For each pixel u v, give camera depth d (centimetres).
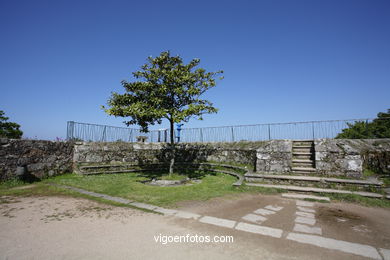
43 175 969
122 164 1238
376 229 415
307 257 306
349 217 486
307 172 859
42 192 705
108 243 344
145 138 1564
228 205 574
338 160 829
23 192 706
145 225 422
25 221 441
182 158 1452
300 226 426
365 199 618
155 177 1013
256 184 802
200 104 879
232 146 1305
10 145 862
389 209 548
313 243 350
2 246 331
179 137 1577
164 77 906
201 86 926
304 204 592
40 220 447
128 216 474
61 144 1066
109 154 1239
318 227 421
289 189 730
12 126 1764
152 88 885
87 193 684
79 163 1129
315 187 746
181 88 884
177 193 696
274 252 320
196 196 661
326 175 825
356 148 897
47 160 994
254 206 568
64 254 308
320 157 867
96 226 415
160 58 914
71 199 620
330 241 358
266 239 364
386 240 367
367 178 779
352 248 334
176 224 430
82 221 443
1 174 829
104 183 857
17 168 853
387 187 711
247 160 1184
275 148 942
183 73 908
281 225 431
